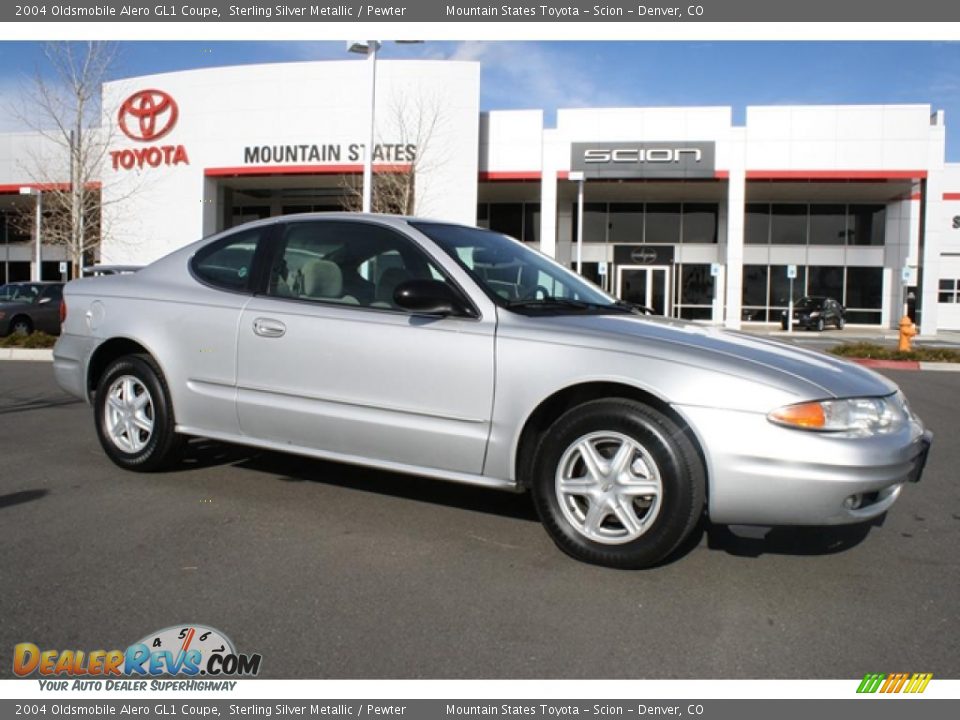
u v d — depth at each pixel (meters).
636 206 30.28
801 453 3.16
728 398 3.27
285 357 4.25
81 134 19.30
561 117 24.88
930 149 25.33
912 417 3.73
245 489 4.70
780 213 30.27
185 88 24.94
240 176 24.89
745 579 3.46
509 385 3.66
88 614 3.01
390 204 23.83
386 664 2.68
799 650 2.83
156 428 4.75
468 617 3.04
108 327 4.90
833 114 24.39
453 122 23.88
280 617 3.01
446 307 3.77
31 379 10.37
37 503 4.36
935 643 2.89
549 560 3.64
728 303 24.89
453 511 4.34
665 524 3.35
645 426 3.37
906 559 3.76
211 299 4.59
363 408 4.03
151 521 4.09
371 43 15.46
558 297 4.25
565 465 3.60
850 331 28.56
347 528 4.04
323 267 4.36
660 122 24.69
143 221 25.55
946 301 34.62
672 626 2.99
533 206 30.28
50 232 24.19
